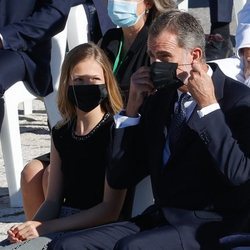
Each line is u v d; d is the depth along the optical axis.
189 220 15.16
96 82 17.17
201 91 14.94
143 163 16.67
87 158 17.31
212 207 15.20
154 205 16.09
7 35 23.50
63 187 17.70
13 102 23.67
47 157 19.30
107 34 20.08
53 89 24.56
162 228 15.08
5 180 26.08
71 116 17.48
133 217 16.67
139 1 19.52
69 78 17.36
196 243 14.88
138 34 19.59
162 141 15.77
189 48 15.44
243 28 17.55
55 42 24.69
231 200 15.16
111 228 15.65
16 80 23.52
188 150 15.38
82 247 15.29
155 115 16.03
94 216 16.81
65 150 17.47
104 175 17.28
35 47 24.08
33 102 37.12
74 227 16.75
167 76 15.50
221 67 17.98
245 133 14.95
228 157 14.71
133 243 14.72
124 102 18.66
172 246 14.84
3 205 23.75
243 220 15.10
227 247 14.52
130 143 16.45
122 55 19.83
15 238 16.64
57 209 17.55
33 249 15.81
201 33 15.59
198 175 15.27
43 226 16.69
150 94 16.22
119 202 16.98
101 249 15.35
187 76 15.48
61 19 24.00
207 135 14.87
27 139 30.64
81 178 17.45
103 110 17.44
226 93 15.35
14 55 23.55
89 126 17.31
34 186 18.91
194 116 15.29
